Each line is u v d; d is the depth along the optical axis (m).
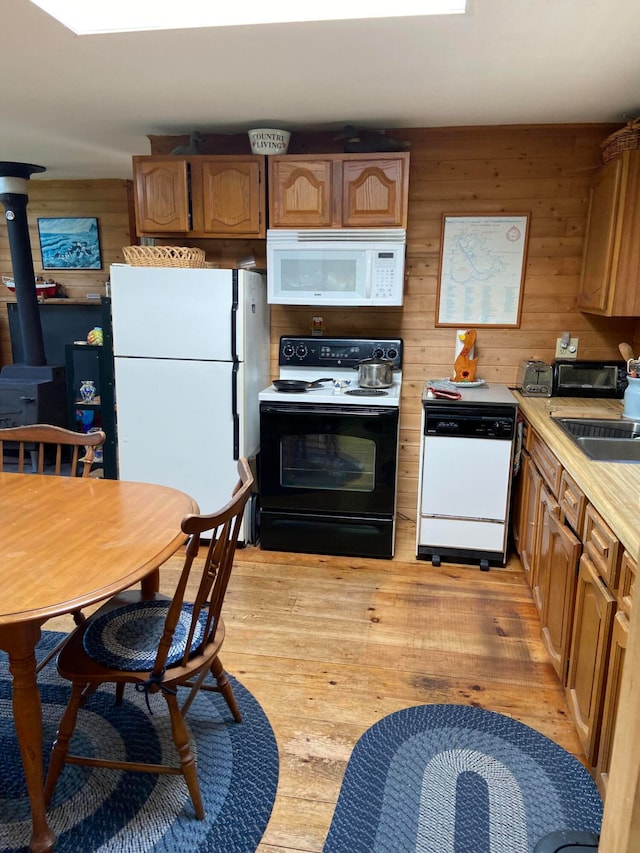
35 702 1.43
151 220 3.28
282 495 3.26
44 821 1.49
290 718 2.03
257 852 1.54
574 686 1.91
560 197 3.26
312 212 3.14
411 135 3.30
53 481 2.18
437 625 2.61
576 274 3.33
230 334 3.13
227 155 3.20
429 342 3.53
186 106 2.92
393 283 3.15
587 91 2.65
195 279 3.10
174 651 1.64
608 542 1.60
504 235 3.34
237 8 1.92
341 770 1.80
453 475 3.09
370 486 3.19
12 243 4.58
